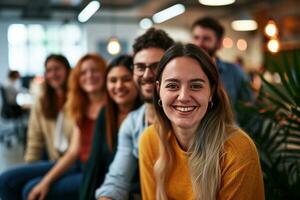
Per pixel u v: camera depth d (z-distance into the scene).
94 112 2.29
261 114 1.62
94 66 2.26
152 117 1.56
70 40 11.59
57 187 2.11
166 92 1.22
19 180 2.27
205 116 1.27
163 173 1.31
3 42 10.71
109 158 1.81
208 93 1.22
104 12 10.80
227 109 1.27
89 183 1.81
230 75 2.69
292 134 1.46
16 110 7.12
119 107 1.89
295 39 8.59
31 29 11.11
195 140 1.27
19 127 7.34
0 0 8.92
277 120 1.55
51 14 10.48
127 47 11.80
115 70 1.83
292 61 1.45
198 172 1.24
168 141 1.33
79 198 1.98
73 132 2.42
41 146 2.75
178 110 1.21
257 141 1.62
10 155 5.86
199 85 1.20
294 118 1.43
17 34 10.98
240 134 1.23
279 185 1.50
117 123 1.86
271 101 1.52
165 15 9.83
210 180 1.22
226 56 11.99
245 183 1.18
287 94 1.47
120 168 1.62
